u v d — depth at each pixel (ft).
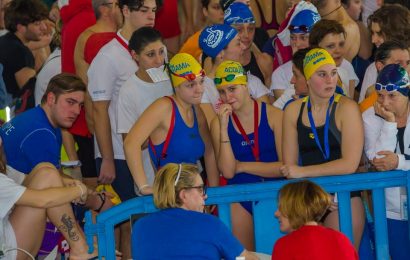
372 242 77.71
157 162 72.95
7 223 70.69
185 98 71.61
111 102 85.15
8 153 73.97
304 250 55.42
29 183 71.05
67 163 80.64
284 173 70.23
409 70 79.46
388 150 71.15
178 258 57.72
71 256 71.36
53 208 70.54
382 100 71.15
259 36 104.01
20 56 97.71
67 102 73.72
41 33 101.09
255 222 68.64
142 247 58.65
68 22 92.07
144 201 67.15
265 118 74.13
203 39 82.58
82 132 89.71
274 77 90.48
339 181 69.05
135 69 84.64
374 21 88.02
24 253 70.95
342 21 96.07
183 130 72.13
